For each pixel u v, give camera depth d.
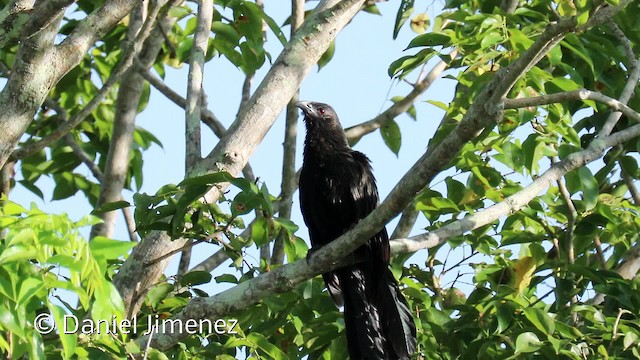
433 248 12.34
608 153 13.80
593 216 12.18
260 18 13.82
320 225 12.42
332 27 12.31
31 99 9.77
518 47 11.65
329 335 11.41
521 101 8.88
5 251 6.77
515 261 12.30
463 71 12.31
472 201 12.34
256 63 14.05
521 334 10.32
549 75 11.45
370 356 10.79
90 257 7.06
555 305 11.73
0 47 9.66
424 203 12.07
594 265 13.59
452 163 11.95
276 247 13.05
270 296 10.80
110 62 17.70
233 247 10.77
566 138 11.70
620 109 9.32
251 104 11.79
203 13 12.48
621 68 13.14
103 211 10.70
